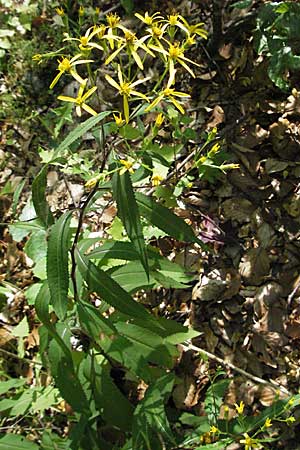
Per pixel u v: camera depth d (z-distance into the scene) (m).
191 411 0.84
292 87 1.02
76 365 0.77
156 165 0.82
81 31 1.16
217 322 0.90
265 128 1.01
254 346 0.88
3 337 0.92
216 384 0.76
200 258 0.94
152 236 0.87
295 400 0.69
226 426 0.68
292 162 0.97
